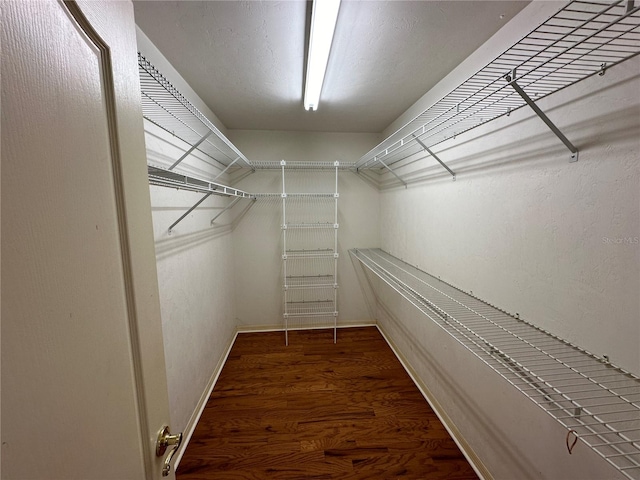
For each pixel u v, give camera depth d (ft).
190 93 5.58
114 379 1.41
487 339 3.35
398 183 7.79
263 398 6.07
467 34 3.91
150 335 1.78
